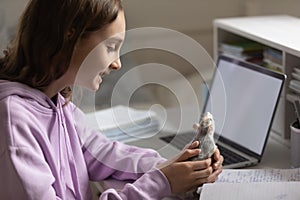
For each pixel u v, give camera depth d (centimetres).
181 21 211
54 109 112
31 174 99
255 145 140
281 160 138
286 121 148
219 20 183
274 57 158
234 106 154
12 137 99
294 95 143
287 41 147
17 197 99
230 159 138
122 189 112
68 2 102
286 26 168
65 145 116
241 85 154
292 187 103
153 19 208
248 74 153
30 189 98
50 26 104
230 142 150
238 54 173
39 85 108
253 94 148
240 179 119
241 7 212
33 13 105
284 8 211
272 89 142
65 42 103
